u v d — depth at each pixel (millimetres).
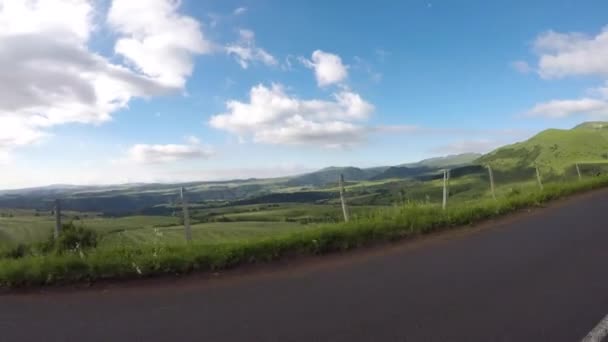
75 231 10094
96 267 7324
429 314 5188
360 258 8586
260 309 5559
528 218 13719
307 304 5711
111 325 5109
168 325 5066
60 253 8750
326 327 4859
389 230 10742
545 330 4613
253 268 7949
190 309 5637
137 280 7203
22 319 5379
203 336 4707
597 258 7824
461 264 7781
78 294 6484
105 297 6293
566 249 8734
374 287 6441
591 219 12938
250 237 10445
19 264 7375
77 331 4941
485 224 12719
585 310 5172
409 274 7168
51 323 5215
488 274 7016
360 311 5367
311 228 10797
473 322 4895
